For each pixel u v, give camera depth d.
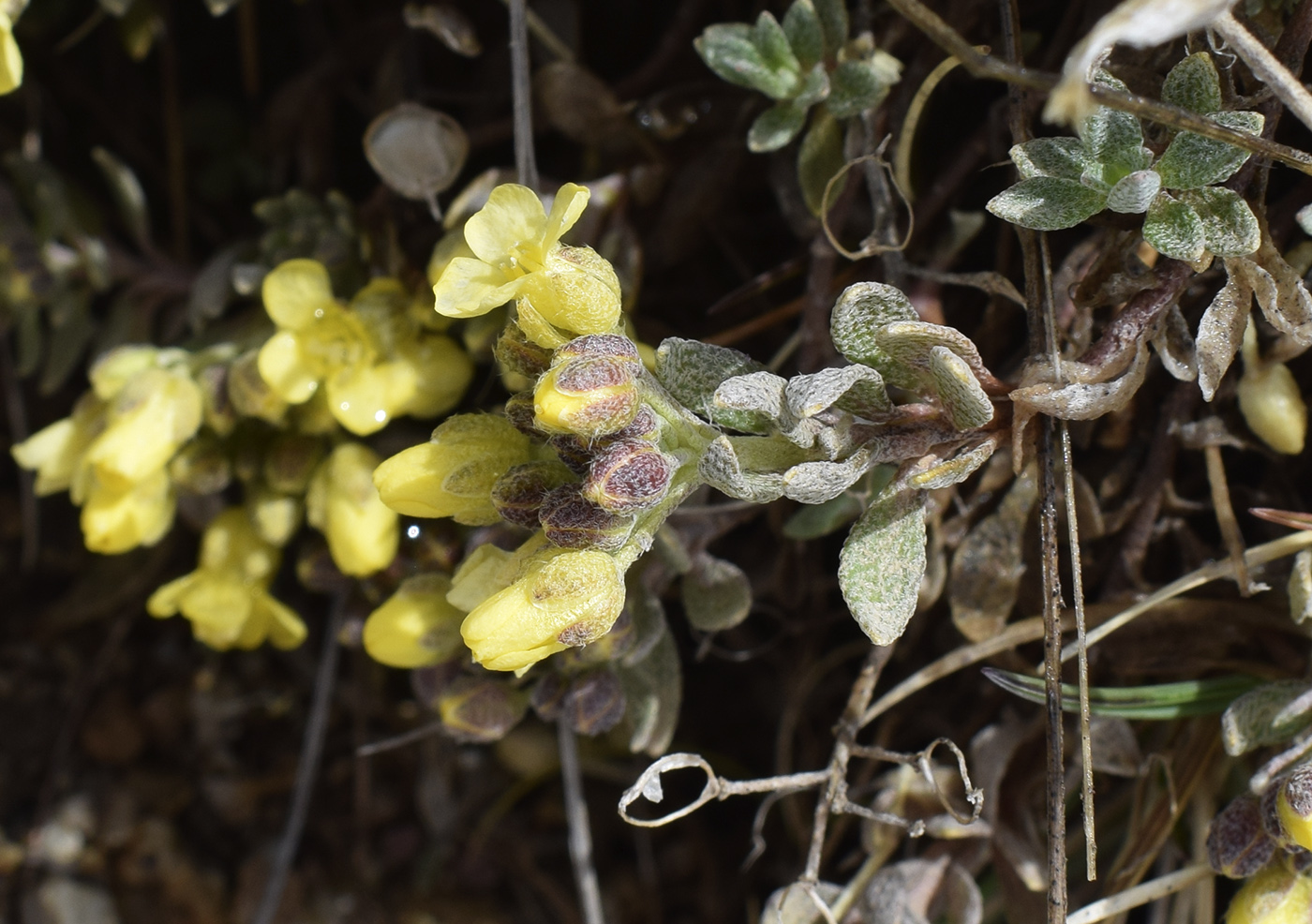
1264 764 0.11
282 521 0.13
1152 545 0.12
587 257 0.11
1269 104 0.11
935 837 0.13
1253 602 0.12
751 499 0.11
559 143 0.13
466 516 0.11
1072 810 0.13
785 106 0.12
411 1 0.13
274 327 0.13
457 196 0.13
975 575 0.12
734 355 0.11
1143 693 0.12
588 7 0.13
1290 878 0.11
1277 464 0.12
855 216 0.12
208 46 0.14
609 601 0.10
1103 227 0.11
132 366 0.13
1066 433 0.11
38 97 0.14
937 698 0.13
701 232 0.13
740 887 0.14
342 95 0.14
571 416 0.10
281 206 0.13
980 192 0.12
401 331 0.12
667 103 0.13
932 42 0.12
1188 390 0.12
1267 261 0.11
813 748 0.14
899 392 0.12
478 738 0.12
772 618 0.14
